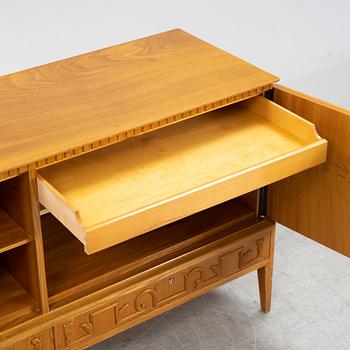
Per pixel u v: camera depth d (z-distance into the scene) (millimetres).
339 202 3096
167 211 2688
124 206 2744
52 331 2912
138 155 2990
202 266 3182
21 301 2916
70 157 2721
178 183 2855
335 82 5113
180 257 3131
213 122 3172
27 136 2744
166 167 2932
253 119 3176
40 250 2777
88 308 2947
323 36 5680
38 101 2945
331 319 3451
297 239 3904
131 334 3369
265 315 3480
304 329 3406
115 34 5535
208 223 3256
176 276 3127
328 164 3072
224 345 3332
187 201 2719
